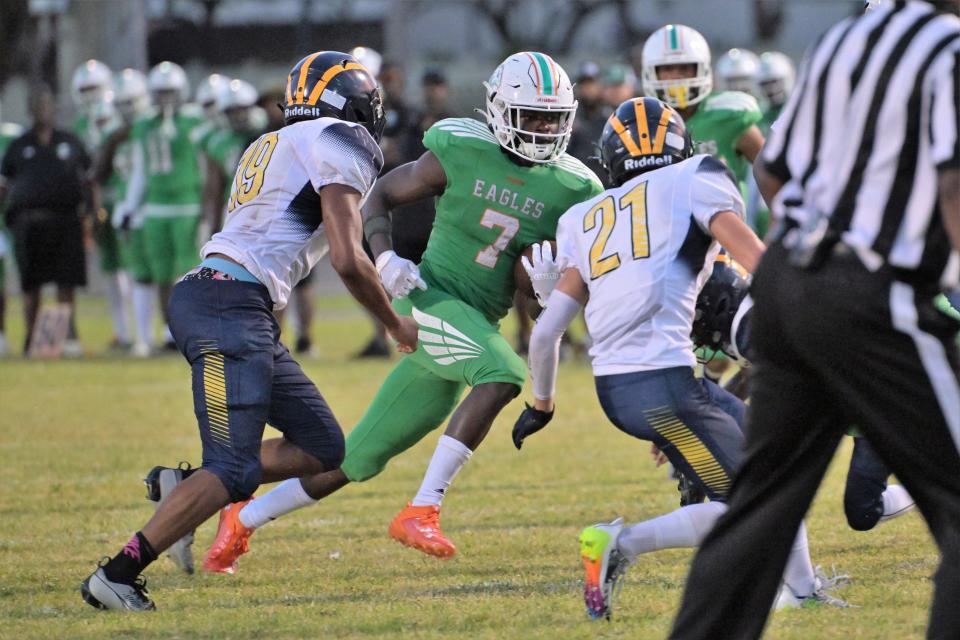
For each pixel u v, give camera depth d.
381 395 19.17
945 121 10.76
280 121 46.09
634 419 15.27
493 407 18.17
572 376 41.00
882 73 11.09
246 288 16.28
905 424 11.27
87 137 53.47
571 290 15.97
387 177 19.59
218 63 105.75
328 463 17.44
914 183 11.02
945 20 11.16
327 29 105.19
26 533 20.98
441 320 18.64
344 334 54.81
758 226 31.94
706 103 25.28
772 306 11.59
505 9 103.56
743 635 12.07
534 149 18.62
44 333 47.88
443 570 18.17
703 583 12.05
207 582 17.77
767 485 12.07
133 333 57.56
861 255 11.10
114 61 97.44
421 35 104.06
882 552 18.44
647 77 24.77
